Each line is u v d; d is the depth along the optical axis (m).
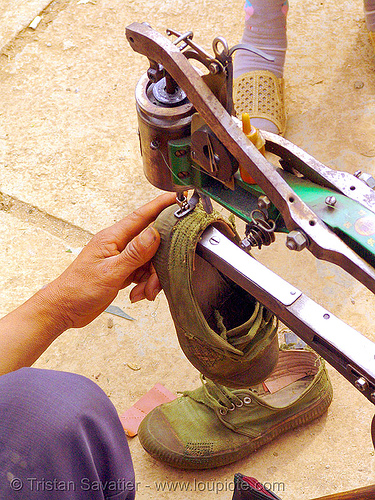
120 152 2.18
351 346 0.89
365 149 2.07
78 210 2.06
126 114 2.28
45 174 2.15
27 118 2.30
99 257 1.25
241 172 0.94
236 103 2.09
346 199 0.86
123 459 0.67
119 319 1.82
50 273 1.93
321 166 0.92
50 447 0.55
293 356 1.62
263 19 2.05
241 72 2.15
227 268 1.06
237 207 0.98
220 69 0.82
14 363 1.13
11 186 2.13
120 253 1.20
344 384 1.66
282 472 1.53
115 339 1.79
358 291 1.81
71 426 0.57
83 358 1.76
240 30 2.45
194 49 0.84
